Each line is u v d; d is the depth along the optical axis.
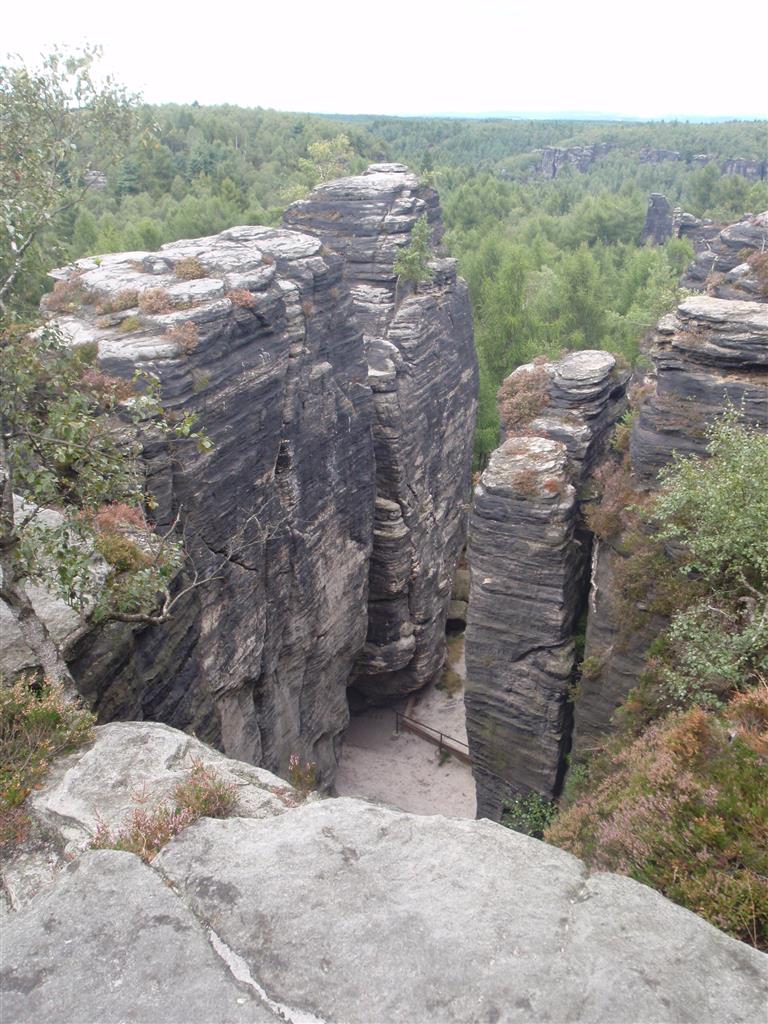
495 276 82.38
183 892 8.52
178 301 28.14
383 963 7.52
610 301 83.12
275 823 9.62
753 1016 6.96
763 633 17.64
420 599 48.66
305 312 35.03
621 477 30.08
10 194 14.05
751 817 12.03
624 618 27.02
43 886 9.80
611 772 23.91
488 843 9.09
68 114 14.49
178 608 24.77
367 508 42.41
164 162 102.38
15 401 14.00
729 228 44.50
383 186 50.81
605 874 8.65
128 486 15.90
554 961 7.48
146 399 15.77
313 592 37.31
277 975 7.46
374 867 8.74
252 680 31.97
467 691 34.34
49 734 12.47
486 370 70.62
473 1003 7.09
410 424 46.56
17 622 14.69
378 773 46.03
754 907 10.70
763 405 25.20
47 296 30.75
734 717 15.09
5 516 13.49
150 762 12.07
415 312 48.69
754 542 19.41
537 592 31.53
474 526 32.34
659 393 27.25
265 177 112.88
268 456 31.69
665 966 7.43
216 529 28.00
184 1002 7.21
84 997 7.28
